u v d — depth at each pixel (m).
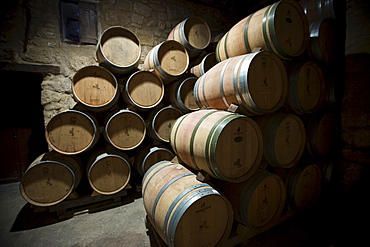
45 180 2.86
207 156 1.89
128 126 3.35
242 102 2.09
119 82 3.62
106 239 2.46
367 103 2.75
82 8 4.14
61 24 4.01
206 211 1.83
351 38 2.85
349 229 2.49
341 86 3.14
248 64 2.00
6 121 4.45
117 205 3.33
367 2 2.66
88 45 4.22
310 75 2.60
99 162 3.17
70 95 4.11
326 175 2.92
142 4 4.69
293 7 2.41
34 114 4.69
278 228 2.54
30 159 4.71
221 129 1.84
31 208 3.20
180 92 3.72
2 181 4.45
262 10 2.47
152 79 3.56
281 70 2.30
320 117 2.81
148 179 2.41
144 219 2.91
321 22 2.79
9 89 4.44
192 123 2.31
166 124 3.69
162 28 4.97
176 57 3.78
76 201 3.05
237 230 2.19
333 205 3.01
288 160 2.42
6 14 3.59
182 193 1.82
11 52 3.63
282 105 2.53
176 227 1.65
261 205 2.18
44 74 3.91
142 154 3.70
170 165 2.53
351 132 2.94
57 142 2.98
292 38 2.40
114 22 4.41
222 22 5.91
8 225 2.79
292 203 2.59
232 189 2.19
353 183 2.94
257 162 2.13
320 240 2.31
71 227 2.73
